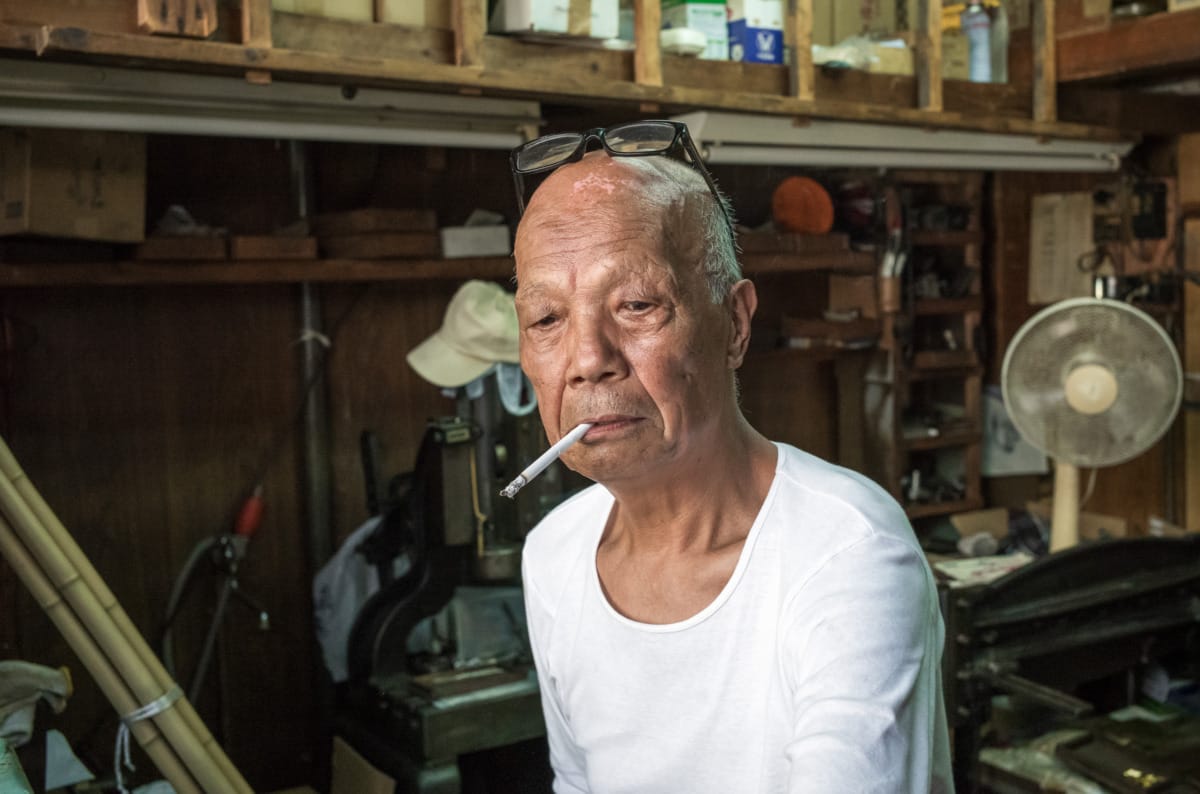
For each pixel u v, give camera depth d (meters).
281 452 2.96
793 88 2.88
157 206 2.75
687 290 0.97
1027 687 2.42
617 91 2.55
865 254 3.43
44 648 2.62
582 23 2.47
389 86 2.38
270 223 2.91
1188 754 2.48
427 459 2.55
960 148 3.44
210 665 2.87
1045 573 2.58
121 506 2.73
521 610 2.76
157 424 2.78
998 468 3.92
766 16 2.89
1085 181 4.12
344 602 2.91
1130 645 2.81
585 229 0.97
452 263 2.79
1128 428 3.03
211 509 2.86
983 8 3.44
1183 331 4.03
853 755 0.84
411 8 2.35
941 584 2.51
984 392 3.94
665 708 1.04
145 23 1.98
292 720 2.99
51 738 1.95
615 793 1.08
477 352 2.54
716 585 1.04
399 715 2.46
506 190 3.30
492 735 2.43
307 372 2.96
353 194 3.04
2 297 2.55
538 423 2.63
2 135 2.21
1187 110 3.89
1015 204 3.95
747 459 1.08
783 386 3.75
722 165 3.52
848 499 1.01
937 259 3.91
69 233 2.27
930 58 3.15
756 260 3.18
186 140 2.78
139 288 2.74
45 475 2.63
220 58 2.05
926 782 0.90
